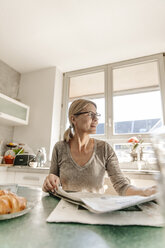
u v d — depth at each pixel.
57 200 0.53
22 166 2.12
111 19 1.87
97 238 0.26
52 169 1.04
